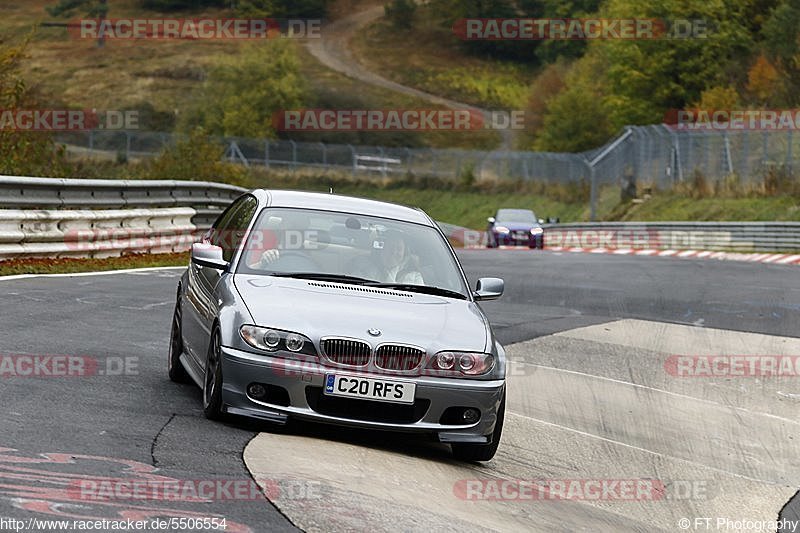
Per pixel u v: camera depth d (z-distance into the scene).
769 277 77.19
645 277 73.88
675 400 35.09
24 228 52.28
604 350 42.56
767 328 51.00
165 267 59.25
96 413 22.61
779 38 193.12
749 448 30.17
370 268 25.34
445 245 27.09
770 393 37.38
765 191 138.00
